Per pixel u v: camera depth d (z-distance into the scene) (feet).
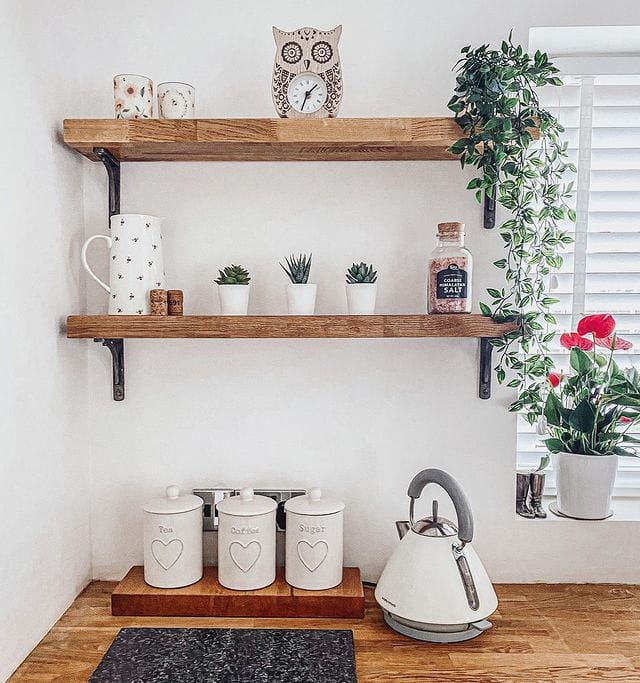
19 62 3.99
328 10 4.97
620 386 4.95
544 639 4.28
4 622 3.75
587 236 5.74
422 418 5.14
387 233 5.09
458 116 4.48
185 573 4.69
